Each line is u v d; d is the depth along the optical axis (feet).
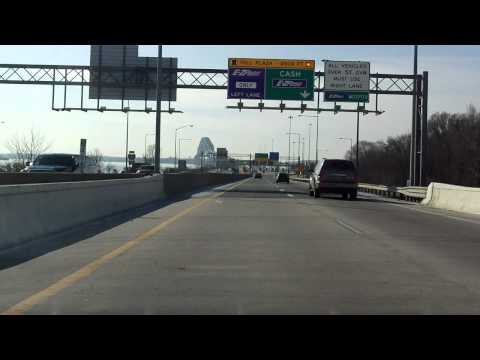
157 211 73.36
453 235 52.06
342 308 25.48
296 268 34.83
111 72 150.51
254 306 25.67
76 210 55.21
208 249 41.83
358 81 140.67
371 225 59.67
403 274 33.32
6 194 39.81
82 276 31.78
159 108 116.78
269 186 194.70
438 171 345.51
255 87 139.54
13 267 34.27
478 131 332.60
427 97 138.00
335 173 109.70
